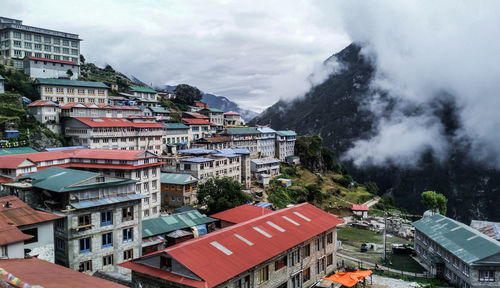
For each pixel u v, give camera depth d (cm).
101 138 10831
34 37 15912
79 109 11506
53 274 2719
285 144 18825
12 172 6431
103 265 5166
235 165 12756
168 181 9650
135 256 5588
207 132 16275
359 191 19575
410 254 8175
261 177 14338
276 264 4856
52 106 11262
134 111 13750
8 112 10688
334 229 6419
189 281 3762
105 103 14738
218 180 8712
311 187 14988
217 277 3819
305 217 6275
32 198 5272
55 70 15262
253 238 4978
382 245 9088
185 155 12444
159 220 6638
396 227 11850
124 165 7938
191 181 9631
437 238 6969
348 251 8238
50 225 4469
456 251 6128
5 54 15312
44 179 5475
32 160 7325
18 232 3675
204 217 7194
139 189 8125
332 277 5281
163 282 3959
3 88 11775
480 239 6253
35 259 3347
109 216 5269
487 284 5575
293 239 5250
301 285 5353
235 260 4269
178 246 4222
